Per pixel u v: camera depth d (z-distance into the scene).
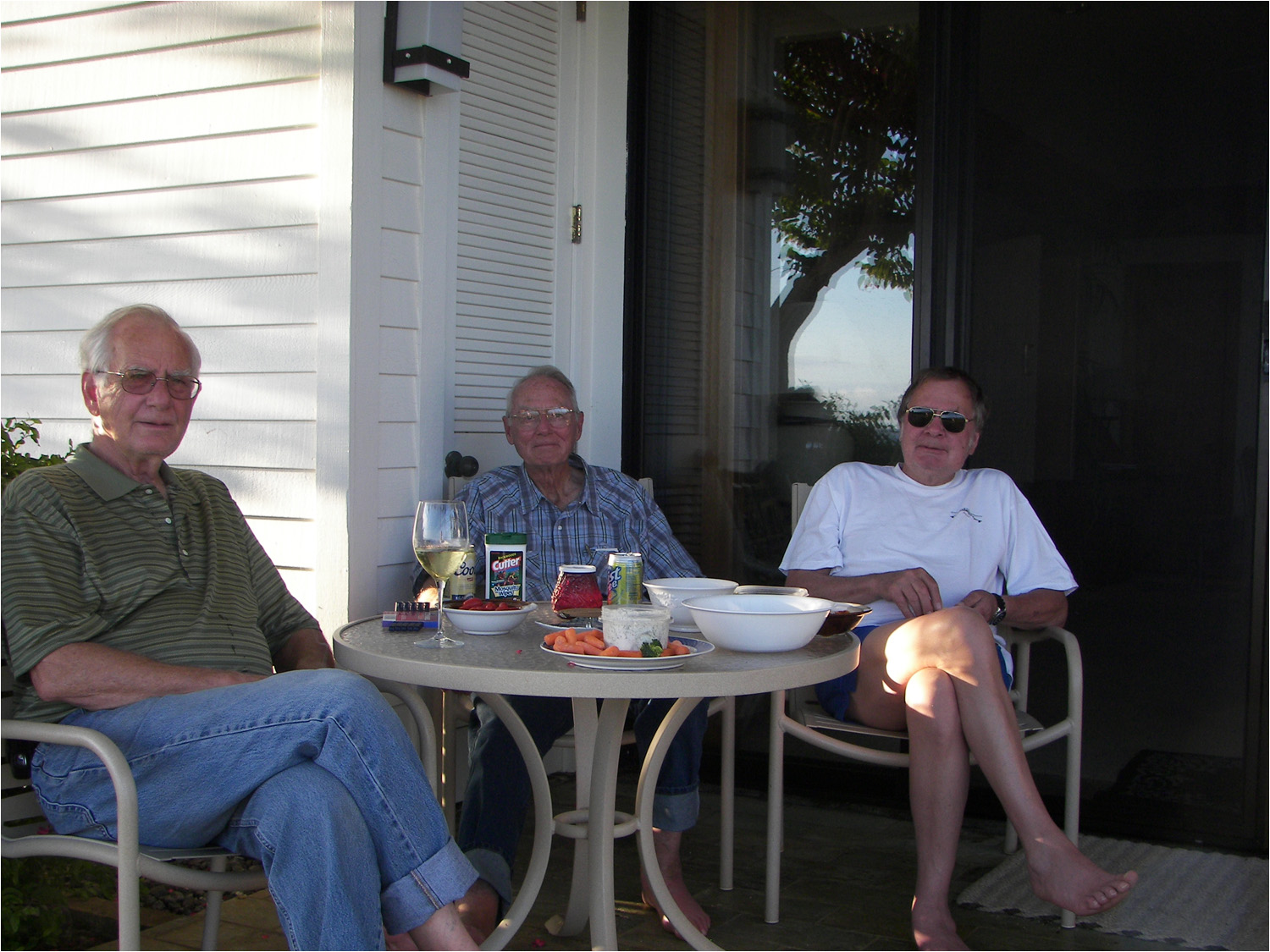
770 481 3.55
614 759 2.07
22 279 3.30
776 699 2.52
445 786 2.58
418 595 2.67
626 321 3.69
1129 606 3.12
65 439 3.27
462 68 2.86
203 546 2.14
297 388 2.81
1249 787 2.98
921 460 2.83
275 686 1.79
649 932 2.49
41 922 2.37
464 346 3.14
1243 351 2.98
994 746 2.23
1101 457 3.14
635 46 3.64
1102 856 2.96
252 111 2.88
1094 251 3.14
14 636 1.81
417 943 1.75
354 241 2.72
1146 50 3.07
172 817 1.76
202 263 2.99
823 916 2.59
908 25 3.31
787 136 3.49
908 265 3.34
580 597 2.28
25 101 3.25
